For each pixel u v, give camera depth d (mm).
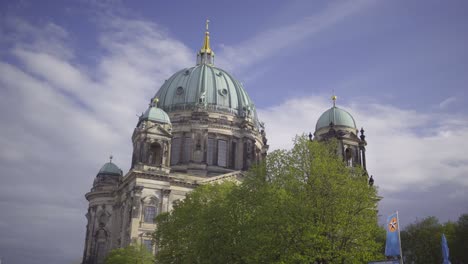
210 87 145750
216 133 136500
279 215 58656
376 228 60125
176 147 134875
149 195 110438
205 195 82812
